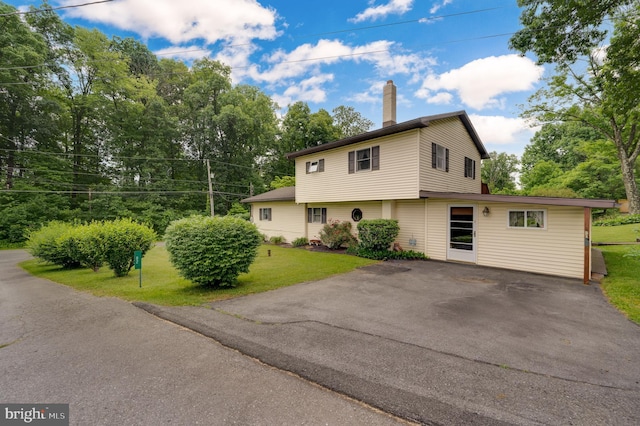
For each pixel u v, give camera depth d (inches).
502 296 229.0
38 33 866.1
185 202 1122.7
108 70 992.9
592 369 115.4
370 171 454.9
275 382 106.1
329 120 1352.1
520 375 110.7
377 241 430.6
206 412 88.7
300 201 583.2
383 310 195.2
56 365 121.9
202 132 1131.3
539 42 302.8
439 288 256.4
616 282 256.4
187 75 1264.8
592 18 274.4
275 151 1333.7
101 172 1056.8
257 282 282.0
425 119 385.7
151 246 379.9
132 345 141.3
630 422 83.8
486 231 361.4
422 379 107.4
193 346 139.1
